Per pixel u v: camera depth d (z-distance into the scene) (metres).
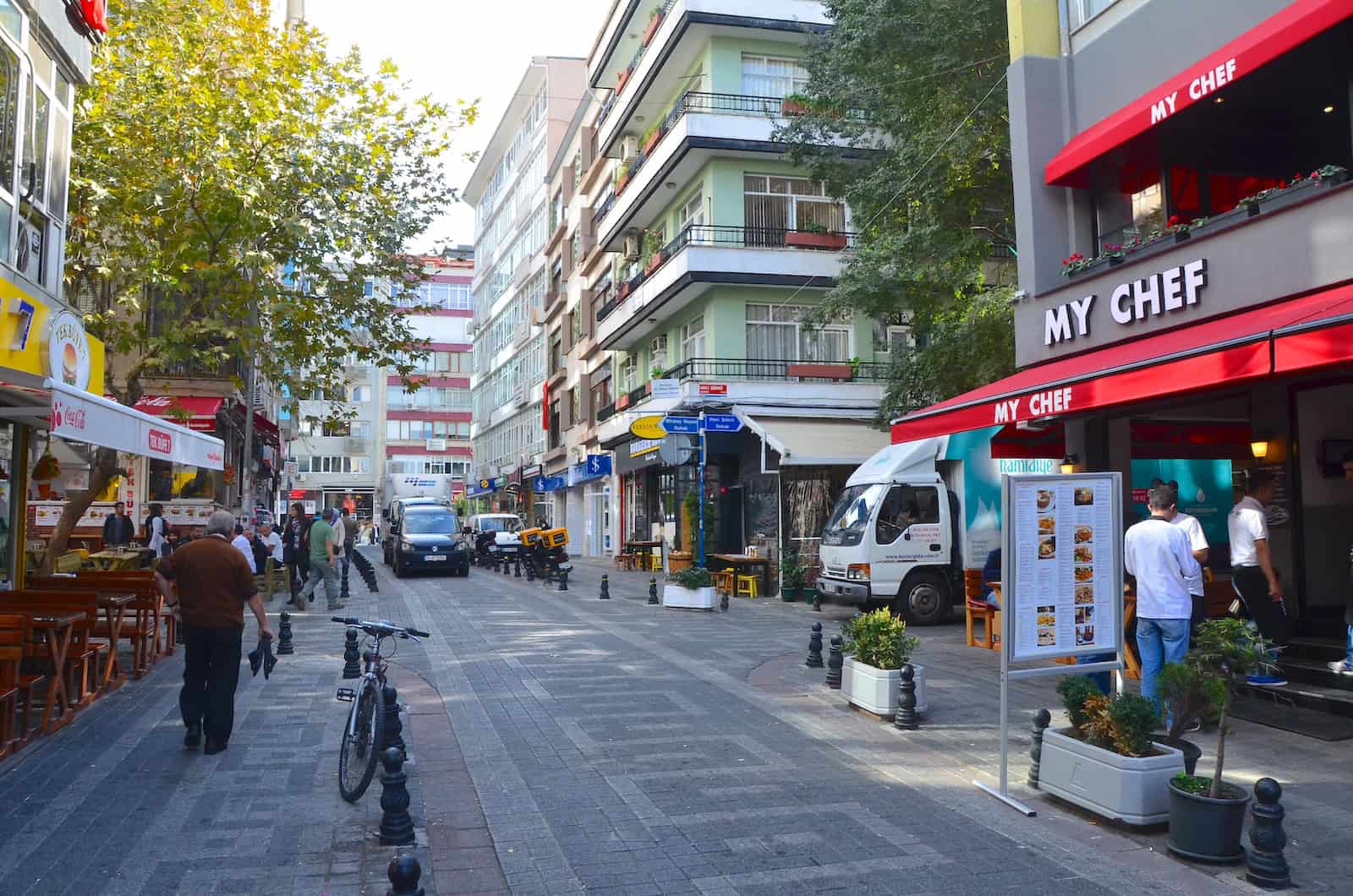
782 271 25.70
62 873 4.82
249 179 14.77
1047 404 9.27
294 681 10.12
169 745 7.43
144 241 15.81
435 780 6.61
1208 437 12.62
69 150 10.94
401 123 17.84
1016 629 6.18
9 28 9.08
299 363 17.52
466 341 76.12
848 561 15.88
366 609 17.52
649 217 31.53
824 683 10.10
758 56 26.91
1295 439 9.88
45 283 10.27
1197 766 6.74
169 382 22.34
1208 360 7.45
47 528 21.91
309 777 6.58
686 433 20.98
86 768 6.76
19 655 7.00
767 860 5.07
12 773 6.61
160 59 15.25
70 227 15.69
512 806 6.01
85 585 10.88
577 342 41.56
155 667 11.03
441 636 13.87
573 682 10.21
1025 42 12.08
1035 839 5.40
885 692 8.37
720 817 5.78
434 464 74.56
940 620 15.78
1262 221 8.84
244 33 16.22
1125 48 11.09
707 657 11.96
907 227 18.64
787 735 7.86
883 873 4.90
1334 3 7.81
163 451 9.03
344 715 8.50
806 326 20.36
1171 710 5.82
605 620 16.05
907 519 15.75
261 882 4.73
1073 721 6.13
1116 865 5.01
